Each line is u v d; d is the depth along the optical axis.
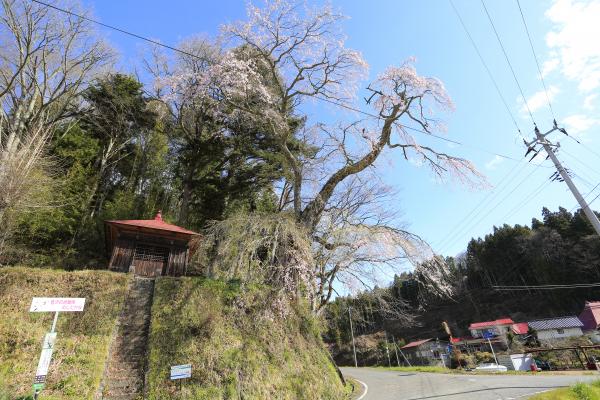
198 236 15.55
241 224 12.34
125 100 21.97
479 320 49.47
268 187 21.42
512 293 51.34
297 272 11.95
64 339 9.03
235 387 8.81
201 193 20.70
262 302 11.59
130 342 9.52
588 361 19.27
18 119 17.27
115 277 11.33
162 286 11.34
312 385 10.37
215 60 16.11
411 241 14.29
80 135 21.09
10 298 9.59
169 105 20.89
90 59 20.56
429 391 11.70
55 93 19.86
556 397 8.16
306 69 15.24
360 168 15.38
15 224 13.62
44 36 18.25
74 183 18.52
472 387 11.77
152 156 25.91
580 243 41.12
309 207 14.79
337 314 18.44
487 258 54.81
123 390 8.21
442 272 14.79
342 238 14.12
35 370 8.09
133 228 14.60
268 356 10.21
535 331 37.28
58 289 10.36
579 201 11.19
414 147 15.35
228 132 19.58
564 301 45.66
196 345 9.55
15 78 17.66
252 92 14.66
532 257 47.38
